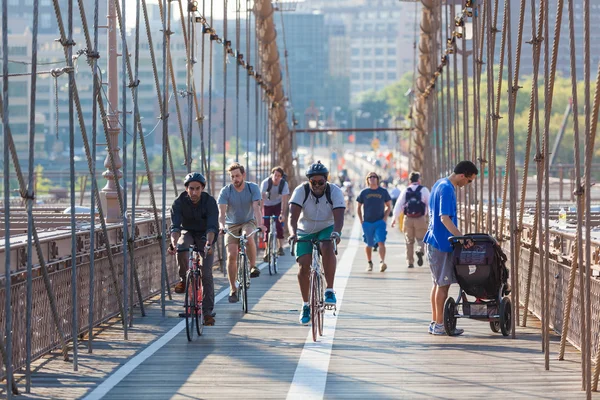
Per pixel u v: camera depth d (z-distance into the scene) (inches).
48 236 967.0
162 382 801.6
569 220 1400.1
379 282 1759.4
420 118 4097.0
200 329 1096.2
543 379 804.6
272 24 3329.2
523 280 1305.4
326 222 1089.4
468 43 3688.5
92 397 741.9
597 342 869.8
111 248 1219.9
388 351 962.1
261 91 3174.2
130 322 1181.1
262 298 1482.5
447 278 1069.8
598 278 877.8
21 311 868.6
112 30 1589.6
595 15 5002.5
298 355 940.6
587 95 721.6
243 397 732.7
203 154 1856.5
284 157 4195.4
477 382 791.7
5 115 770.8
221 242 2095.2
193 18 1871.3
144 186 5580.7
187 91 1670.8
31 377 835.4
